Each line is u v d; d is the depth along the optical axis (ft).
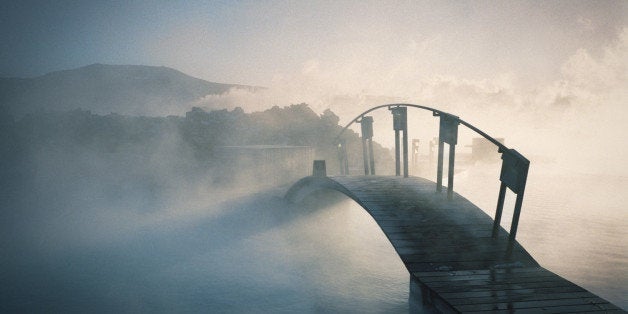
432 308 29.55
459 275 31.42
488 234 39.11
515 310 25.71
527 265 33.55
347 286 49.62
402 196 49.55
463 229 40.06
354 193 50.78
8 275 52.80
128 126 121.08
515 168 34.06
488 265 33.30
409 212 43.98
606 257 60.03
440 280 30.50
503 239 38.17
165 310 42.42
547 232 75.72
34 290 48.01
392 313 41.47
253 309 42.42
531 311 25.58
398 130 63.41
